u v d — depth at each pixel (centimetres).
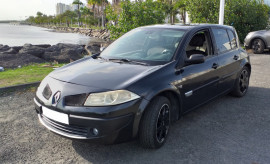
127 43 423
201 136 363
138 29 456
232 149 328
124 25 1148
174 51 364
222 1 1133
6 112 454
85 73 330
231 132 377
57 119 301
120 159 305
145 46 397
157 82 313
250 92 581
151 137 308
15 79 654
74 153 319
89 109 280
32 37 4975
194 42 399
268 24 1562
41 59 1129
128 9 1151
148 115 304
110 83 297
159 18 1172
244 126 399
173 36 393
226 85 473
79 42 3603
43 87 335
